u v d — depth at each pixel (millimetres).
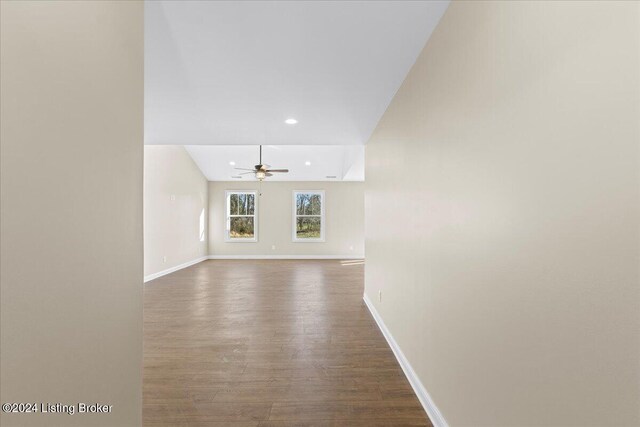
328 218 11156
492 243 1396
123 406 1217
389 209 3379
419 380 2363
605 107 843
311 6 1859
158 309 4715
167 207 7863
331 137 4742
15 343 752
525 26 1166
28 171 780
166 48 2309
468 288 1619
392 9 1886
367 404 2273
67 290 922
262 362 2934
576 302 947
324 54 2396
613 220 825
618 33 807
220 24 2029
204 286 6355
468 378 1620
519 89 1201
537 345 1115
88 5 1003
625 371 801
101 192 1077
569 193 968
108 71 1110
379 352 3156
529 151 1146
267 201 11094
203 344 3363
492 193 1395
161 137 4844
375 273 4215
